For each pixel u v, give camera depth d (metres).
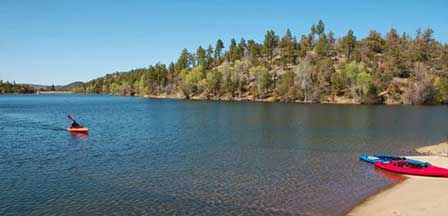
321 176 29.72
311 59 184.50
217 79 188.62
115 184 27.48
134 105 138.12
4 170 31.75
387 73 149.00
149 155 38.44
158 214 21.48
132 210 22.14
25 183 27.70
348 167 32.81
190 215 21.27
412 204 22.20
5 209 22.25
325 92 150.50
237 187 26.64
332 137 51.12
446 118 78.75
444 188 25.61
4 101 184.12
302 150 41.25
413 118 79.00
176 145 44.66
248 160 35.88
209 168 32.50
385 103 138.75
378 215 20.70
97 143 46.47
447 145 43.88
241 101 165.12
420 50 182.88
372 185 26.98
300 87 154.50
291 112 96.31
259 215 21.12
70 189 26.22
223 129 60.41
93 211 21.97
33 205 22.97
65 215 21.34
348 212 21.45
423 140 48.66
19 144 45.91
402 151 40.66
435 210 20.91
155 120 76.75
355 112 95.69
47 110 110.75
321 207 22.38
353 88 141.62
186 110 106.69
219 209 22.22
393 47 191.25
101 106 132.38
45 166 33.34
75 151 40.88
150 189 26.23
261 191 25.66
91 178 29.14
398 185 26.83
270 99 165.25
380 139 49.31
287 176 29.75
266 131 57.62
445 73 152.88
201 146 43.88
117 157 37.44
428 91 134.00
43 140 49.31
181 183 27.70
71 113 98.12
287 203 23.20
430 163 32.91
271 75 181.38
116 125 67.62
